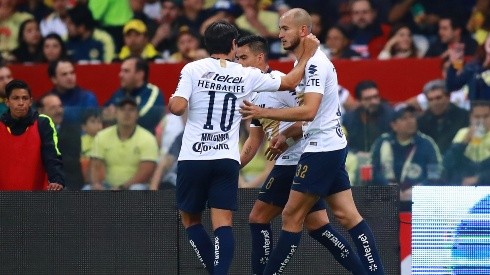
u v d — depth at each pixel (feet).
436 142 106.93
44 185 94.99
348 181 81.87
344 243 83.05
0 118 93.45
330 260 89.45
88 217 90.12
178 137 105.60
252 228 84.53
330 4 146.51
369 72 131.75
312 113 76.54
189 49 141.90
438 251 87.15
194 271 89.66
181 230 89.81
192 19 146.51
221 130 77.61
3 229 90.07
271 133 85.05
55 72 131.95
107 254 89.97
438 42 143.64
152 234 89.92
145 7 147.23
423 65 131.85
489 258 86.84
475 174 106.63
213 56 78.43
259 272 84.23
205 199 79.10
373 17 145.18
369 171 107.14
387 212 88.84
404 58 132.46
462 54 140.77
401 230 103.30
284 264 80.18
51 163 92.84
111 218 90.17
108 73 137.39
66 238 90.07
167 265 89.76
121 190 90.12
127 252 89.92
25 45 147.02
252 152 86.63
